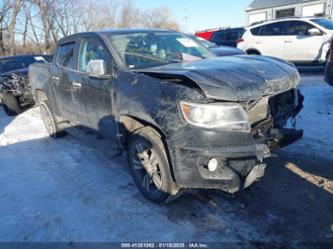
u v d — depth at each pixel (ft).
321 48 29.81
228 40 42.42
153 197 10.00
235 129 8.09
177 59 11.75
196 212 9.52
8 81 24.80
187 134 8.08
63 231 9.21
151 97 8.93
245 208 9.51
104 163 13.78
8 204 11.04
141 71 9.89
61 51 15.15
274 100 10.24
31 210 10.50
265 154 8.59
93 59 12.11
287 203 9.61
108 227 9.19
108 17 85.76
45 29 74.08
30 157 15.47
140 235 8.70
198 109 7.93
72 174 12.93
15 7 67.67
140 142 9.91
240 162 8.16
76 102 13.56
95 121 12.48
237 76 8.64
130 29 13.01
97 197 10.90
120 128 10.68
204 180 8.27
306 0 77.10
